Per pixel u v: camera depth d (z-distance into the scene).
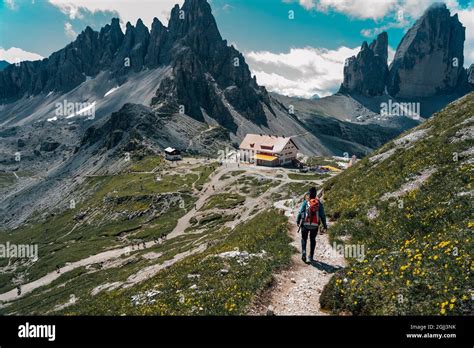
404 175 27.77
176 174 196.50
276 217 35.34
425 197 22.28
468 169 22.75
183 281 19.78
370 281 14.28
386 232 21.16
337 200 32.50
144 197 166.88
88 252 126.62
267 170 187.50
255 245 25.69
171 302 16.89
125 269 88.19
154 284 22.56
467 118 32.19
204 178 184.00
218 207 141.75
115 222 155.38
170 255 75.06
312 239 20.50
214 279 18.77
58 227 173.38
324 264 20.31
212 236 83.31
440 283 12.45
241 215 128.75
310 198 20.81
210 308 15.14
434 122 39.12
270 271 18.62
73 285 91.81
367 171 35.53
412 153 30.97
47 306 72.00
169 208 155.62
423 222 19.50
